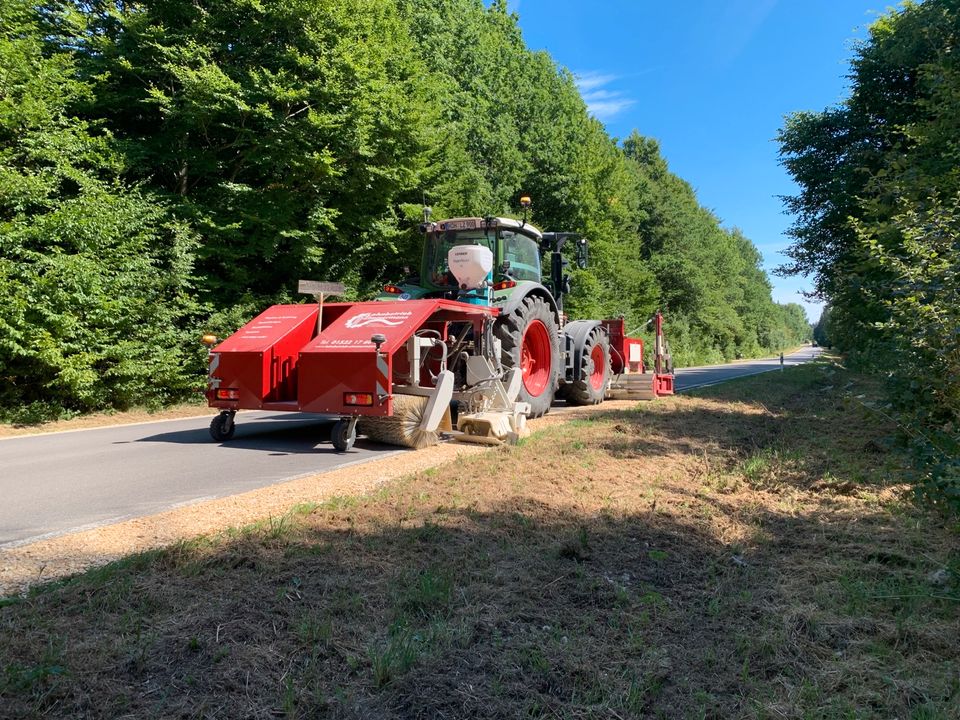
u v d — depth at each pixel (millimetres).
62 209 10617
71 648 2334
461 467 5629
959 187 6961
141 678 2184
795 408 10461
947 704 2080
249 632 2496
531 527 3867
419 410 6934
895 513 4199
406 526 3844
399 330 6746
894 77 15195
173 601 2754
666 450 6477
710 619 2721
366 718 2002
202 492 5035
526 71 29219
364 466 5957
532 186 24812
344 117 13930
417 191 17594
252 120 13766
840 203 15414
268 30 14016
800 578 3146
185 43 13312
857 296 10727
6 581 3088
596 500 4547
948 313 3734
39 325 10289
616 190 30766
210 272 14070
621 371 13898
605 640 2518
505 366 8656
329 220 15023
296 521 3922
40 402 10555
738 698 2133
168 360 11961
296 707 2027
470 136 23297
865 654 2424
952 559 3326
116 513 4406
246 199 13938
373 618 2650
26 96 10633
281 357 7449
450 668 2283
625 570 3264
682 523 4035
